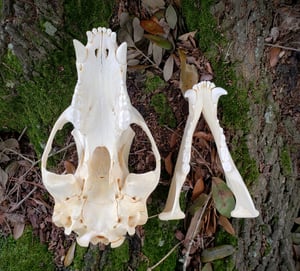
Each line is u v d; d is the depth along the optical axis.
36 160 0.46
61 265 0.46
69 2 0.42
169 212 0.41
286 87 0.47
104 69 0.36
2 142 0.46
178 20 0.45
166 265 0.46
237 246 0.47
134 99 0.44
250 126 0.46
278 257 0.49
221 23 0.44
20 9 0.41
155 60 0.44
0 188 0.46
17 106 0.45
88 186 0.38
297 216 0.53
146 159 0.44
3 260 0.46
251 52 0.45
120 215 0.37
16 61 0.42
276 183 0.48
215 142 0.42
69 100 0.43
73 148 0.44
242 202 0.42
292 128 0.48
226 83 0.45
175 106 0.45
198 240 0.46
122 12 0.44
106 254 0.45
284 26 0.46
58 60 0.42
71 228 0.37
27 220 0.46
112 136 0.37
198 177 0.45
